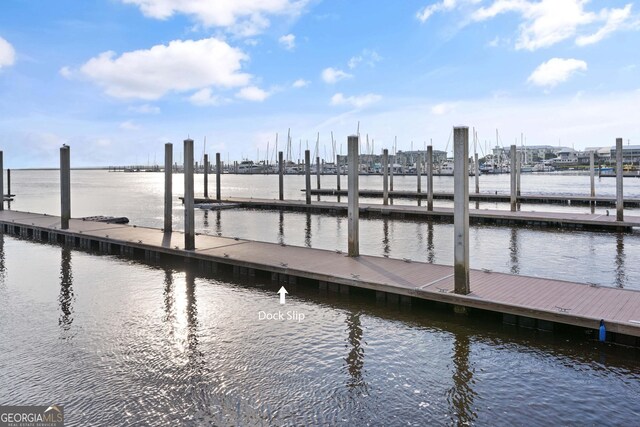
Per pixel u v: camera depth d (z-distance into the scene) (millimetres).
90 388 8750
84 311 13336
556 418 7676
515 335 11141
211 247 19891
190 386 8812
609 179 107500
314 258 17344
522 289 12805
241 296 14656
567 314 10695
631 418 7668
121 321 12484
